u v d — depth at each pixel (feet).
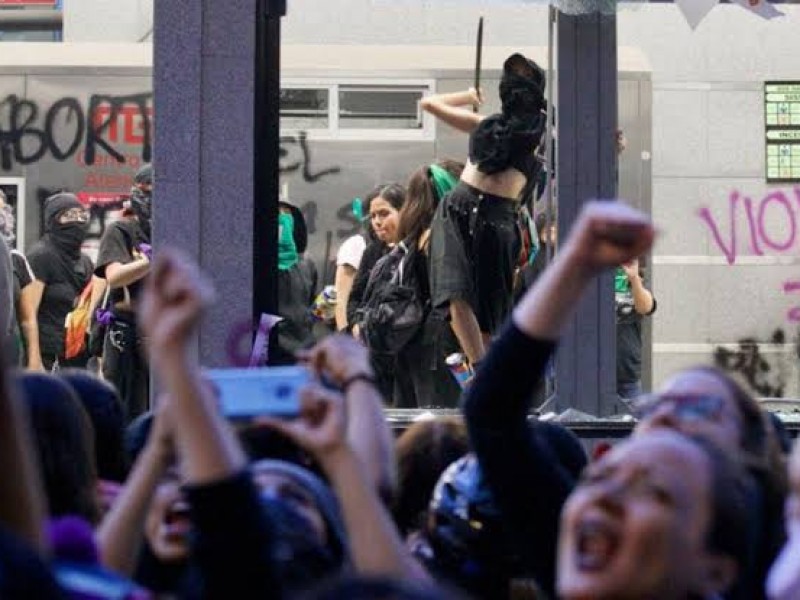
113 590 18.06
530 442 22.30
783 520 22.82
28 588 14.30
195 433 17.85
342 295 64.28
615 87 49.85
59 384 23.58
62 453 23.11
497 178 53.47
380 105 67.92
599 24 49.85
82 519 21.88
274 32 50.44
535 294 21.79
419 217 55.77
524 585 24.62
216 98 50.11
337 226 68.18
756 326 69.62
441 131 67.97
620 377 58.34
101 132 72.08
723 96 69.56
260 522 18.17
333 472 19.36
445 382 55.21
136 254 61.21
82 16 72.69
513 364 21.95
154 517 21.50
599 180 49.85
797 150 70.33
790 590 18.34
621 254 20.65
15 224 71.82
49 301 68.13
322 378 22.94
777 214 69.77
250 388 21.07
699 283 69.36
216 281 50.08
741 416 22.85
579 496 16.98
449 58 67.92
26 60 72.18
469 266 53.62
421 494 27.84
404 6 67.72
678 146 69.46
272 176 50.39
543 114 53.21
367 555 19.10
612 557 16.70
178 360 17.51
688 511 16.88
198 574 18.66
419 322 55.26
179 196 50.08
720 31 70.03
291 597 18.62
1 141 72.08
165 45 50.03
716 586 17.52
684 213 69.72
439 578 24.66
